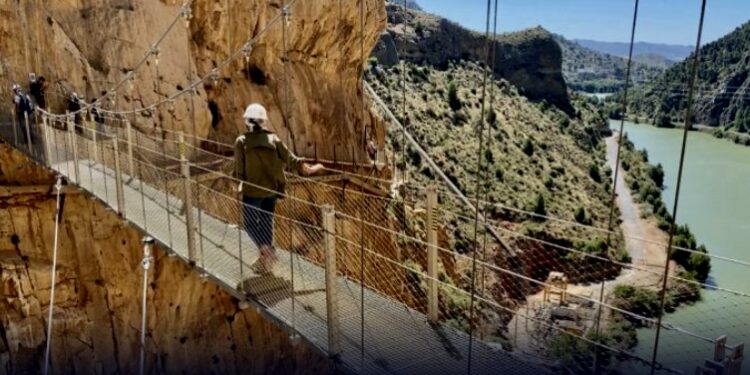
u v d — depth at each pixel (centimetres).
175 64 1073
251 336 1031
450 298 621
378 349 335
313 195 1084
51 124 833
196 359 974
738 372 233
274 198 432
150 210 619
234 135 1164
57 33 962
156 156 941
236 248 498
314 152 1344
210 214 618
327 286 331
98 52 993
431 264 371
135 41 1026
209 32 1137
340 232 1023
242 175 424
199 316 979
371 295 417
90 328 916
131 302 925
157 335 939
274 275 429
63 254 913
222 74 1166
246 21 1191
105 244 916
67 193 904
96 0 1001
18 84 939
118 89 973
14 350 880
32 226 897
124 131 862
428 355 326
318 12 1319
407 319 376
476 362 319
